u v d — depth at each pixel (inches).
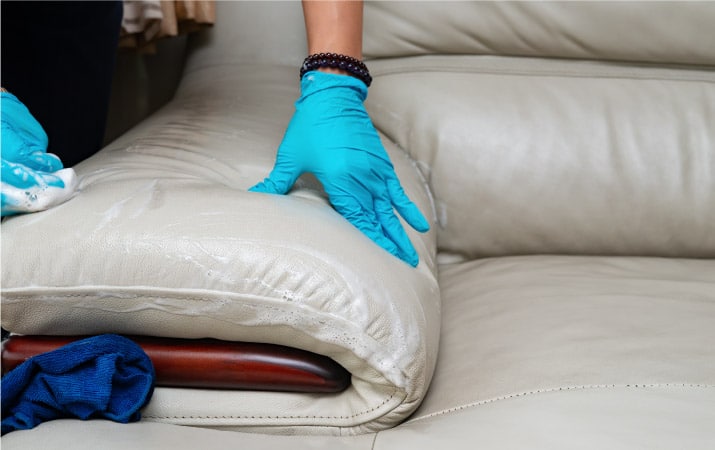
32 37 41.7
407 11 44.3
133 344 27.8
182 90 51.1
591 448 22.2
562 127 43.1
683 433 22.8
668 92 44.4
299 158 32.4
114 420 26.8
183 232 27.6
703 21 42.1
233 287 26.8
